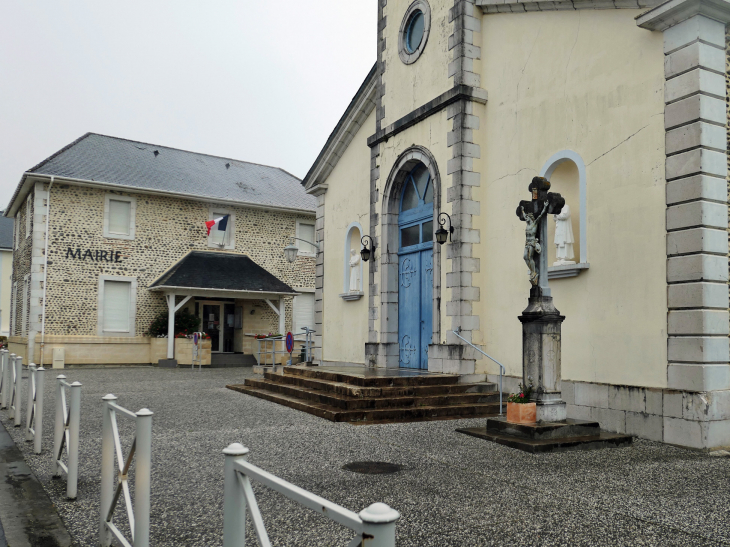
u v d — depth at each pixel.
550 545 3.70
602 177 8.25
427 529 3.95
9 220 33.88
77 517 4.31
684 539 3.82
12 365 8.82
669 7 7.22
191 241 22.61
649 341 7.47
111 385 13.65
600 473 5.56
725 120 7.23
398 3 12.77
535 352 7.40
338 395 9.39
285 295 22.75
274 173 27.92
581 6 8.73
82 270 20.42
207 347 21.22
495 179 10.34
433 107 11.12
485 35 10.75
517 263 9.80
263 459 6.03
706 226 6.96
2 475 5.55
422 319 11.86
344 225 14.83
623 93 8.06
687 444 6.86
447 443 6.95
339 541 3.72
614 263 7.99
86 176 20.70
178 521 4.16
